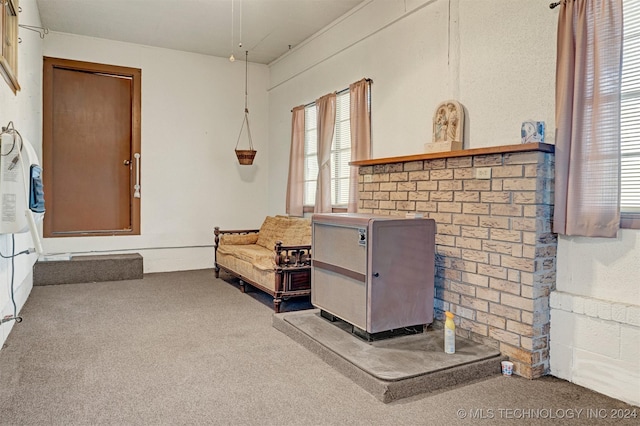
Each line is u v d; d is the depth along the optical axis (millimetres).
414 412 2242
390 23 4207
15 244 3615
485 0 3266
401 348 2846
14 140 2881
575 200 2527
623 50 2510
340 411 2242
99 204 6020
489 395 2441
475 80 3344
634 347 2354
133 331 3502
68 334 3400
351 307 3041
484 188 2922
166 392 2432
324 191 5137
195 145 6480
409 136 3994
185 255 6453
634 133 2477
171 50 6258
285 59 6414
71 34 5668
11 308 3424
